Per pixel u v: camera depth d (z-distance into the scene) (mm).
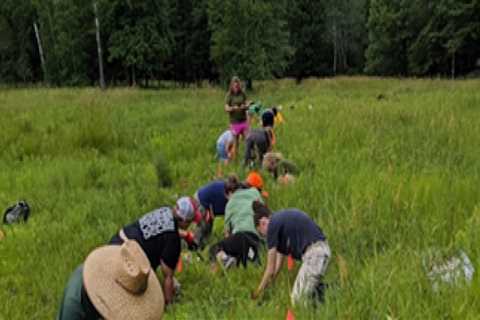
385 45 58094
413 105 16109
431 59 53312
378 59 58906
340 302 4004
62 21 44500
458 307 3719
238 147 11758
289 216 5020
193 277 5750
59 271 5676
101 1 41188
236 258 5957
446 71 54250
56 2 44781
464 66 53625
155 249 4867
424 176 7137
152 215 4969
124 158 11586
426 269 4477
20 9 52406
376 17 58469
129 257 3141
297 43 64250
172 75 51875
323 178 7844
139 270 3084
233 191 6613
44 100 21375
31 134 12742
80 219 7367
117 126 13992
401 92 25797
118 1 40594
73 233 6930
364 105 16562
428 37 52469
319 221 6176
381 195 6660
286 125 13945
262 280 5039
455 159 8523
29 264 5992
